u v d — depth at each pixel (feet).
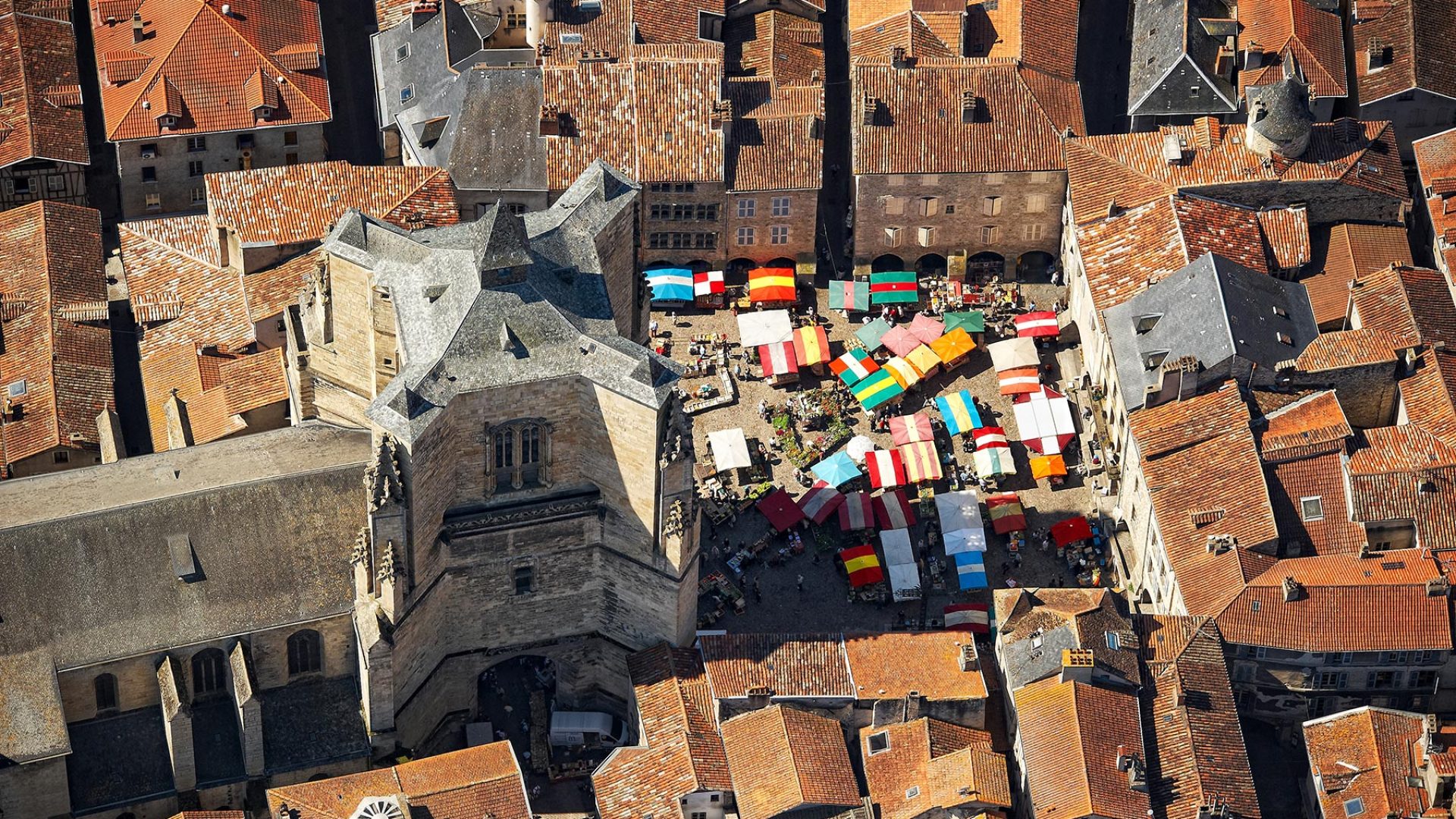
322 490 649.61
